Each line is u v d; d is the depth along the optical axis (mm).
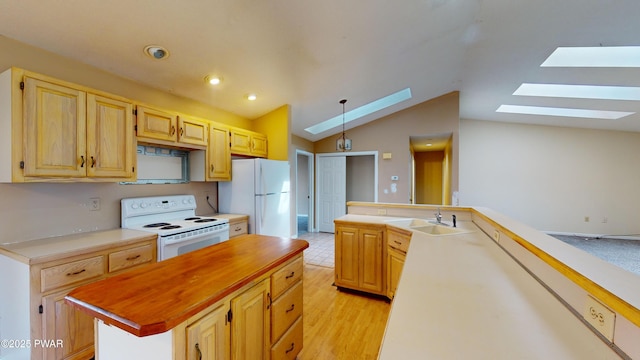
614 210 5426
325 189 6070
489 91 4266
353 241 2859
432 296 971
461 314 837
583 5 2100
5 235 1746
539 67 3258
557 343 679
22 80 1561
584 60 3061
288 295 1619
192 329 963
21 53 1775
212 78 2646
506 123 5895
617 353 633
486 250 1622
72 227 2070
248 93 3160
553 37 2600
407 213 3107
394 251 2545
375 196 5305
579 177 5570
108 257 1805
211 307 1056
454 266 1316
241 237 2010
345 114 4859
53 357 1547
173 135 2521
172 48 2094
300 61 2656
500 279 1140
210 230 2539
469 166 6039
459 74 3672
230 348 1156
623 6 2078
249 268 1334
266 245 1772
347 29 2248
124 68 2250
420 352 641
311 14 1991
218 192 3402
